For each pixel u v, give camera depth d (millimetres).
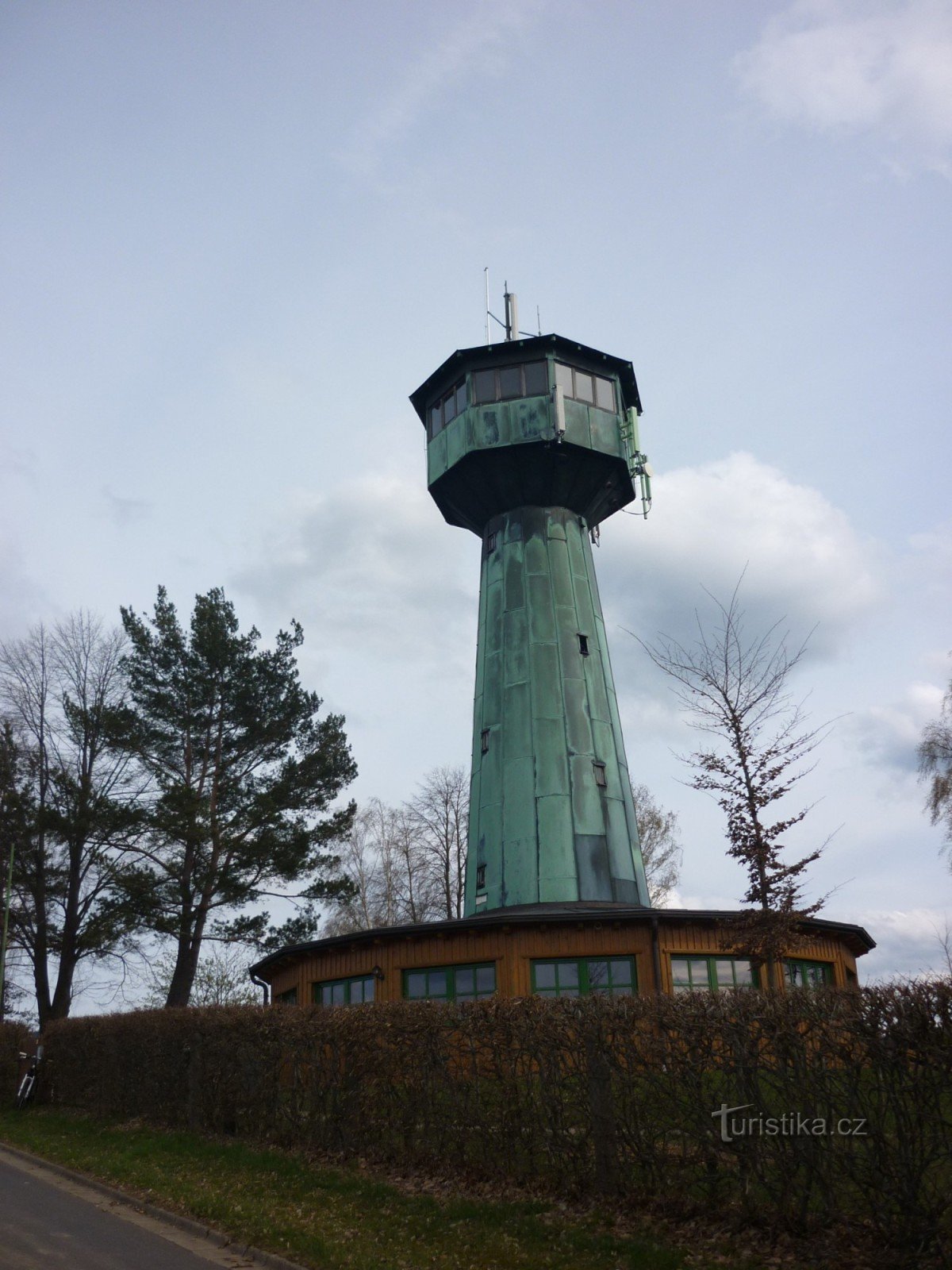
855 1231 9375
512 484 29422
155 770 37125
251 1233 11789
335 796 38375
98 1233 12172
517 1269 10055
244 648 38812
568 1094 12141
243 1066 17891
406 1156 14117
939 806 31203
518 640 28266
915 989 9109
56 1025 25531
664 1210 10883
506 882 25875
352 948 24156
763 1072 10195
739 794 16547
